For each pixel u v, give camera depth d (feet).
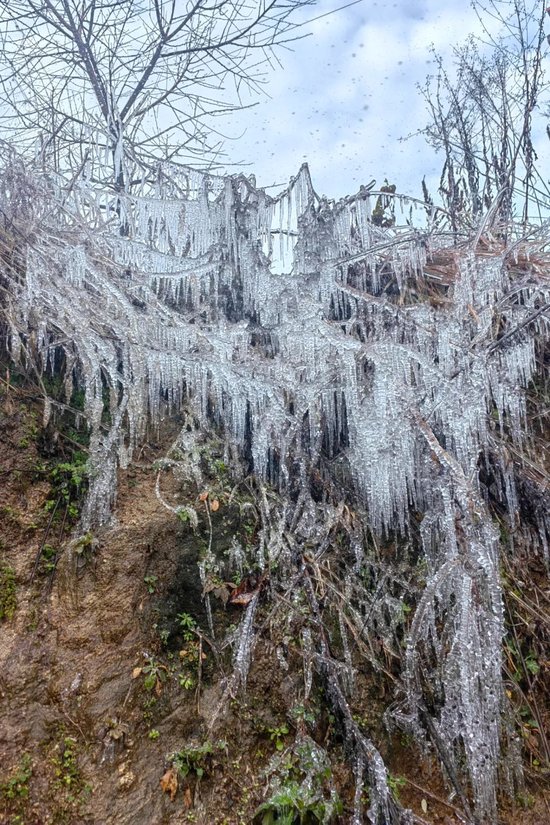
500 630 6.88
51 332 8.59
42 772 5.77
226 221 10.69
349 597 7.84
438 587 7.34
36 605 6.56
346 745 6.84
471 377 8.95
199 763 6.33
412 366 9.36
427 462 8.32
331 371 9.01
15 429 7.50
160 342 9.16
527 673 7.91
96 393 8.06
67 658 6.39
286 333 9.78
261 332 10.19
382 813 6.40
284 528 8.19
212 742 6.49
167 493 7.95
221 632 7.23
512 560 8.77
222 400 9.02
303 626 7.50
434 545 8.11
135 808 5.90
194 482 8.18
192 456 8.40
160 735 6.38
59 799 5.71
